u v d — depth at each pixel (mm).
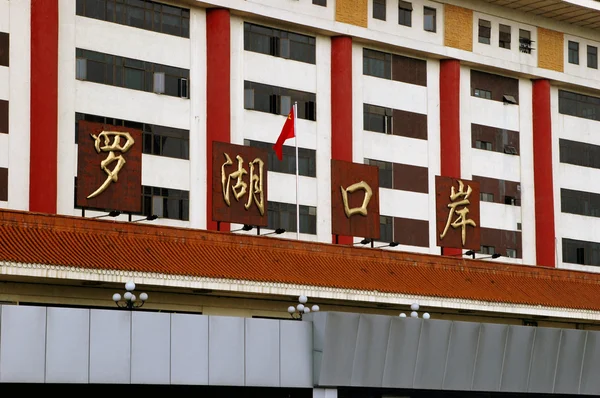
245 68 74875
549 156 88875
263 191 68750
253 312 65188
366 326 58969
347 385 58875
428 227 82188
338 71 78688
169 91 71500
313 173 77188
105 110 68562
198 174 72125
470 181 77688
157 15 71562
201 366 53812
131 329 51750
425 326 61438
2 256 53656
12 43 65625
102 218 64125
